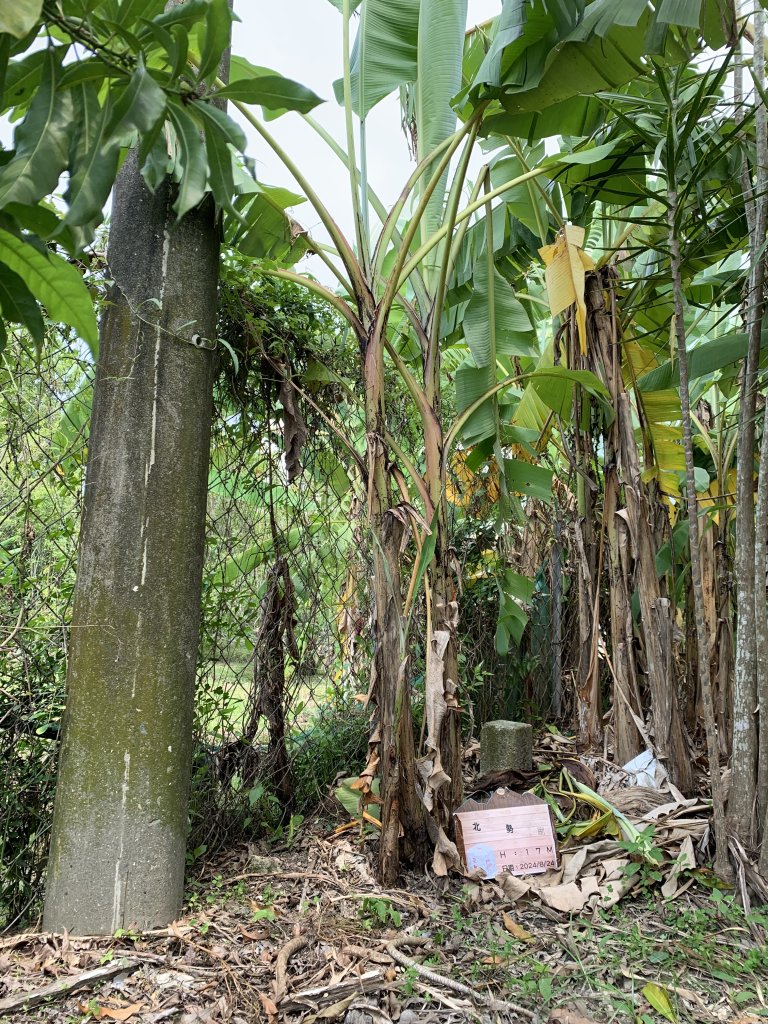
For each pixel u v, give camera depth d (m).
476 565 4.45
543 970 1.86
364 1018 1.70
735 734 2.53
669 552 3.42
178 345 2.17
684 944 2.03
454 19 2.79
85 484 2.13
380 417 2.51
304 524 3.00
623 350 3.62
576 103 2.94
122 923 1.98
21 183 1.06
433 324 2.68
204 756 2.66
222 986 1.77
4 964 1.82
